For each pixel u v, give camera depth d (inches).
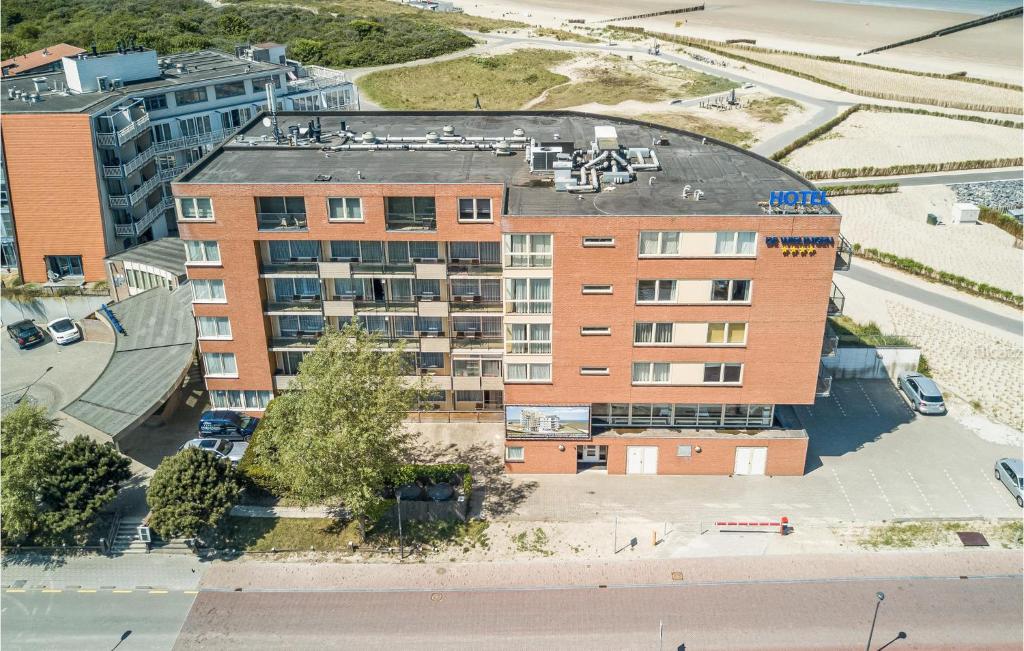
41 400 2591.0
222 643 1729.8
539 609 1797.5
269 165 2292.1
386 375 1932.8
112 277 3058.6
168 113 3550.7
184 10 7391.7
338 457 1827.0
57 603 1840.6
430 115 2805.1
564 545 1968.5
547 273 1966.0
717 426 2190.0
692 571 1887.3
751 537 1982.0
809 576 1870.1
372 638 1732.3
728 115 5506.9
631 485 2166.6
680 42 7480.3
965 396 2556.6
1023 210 3973.9
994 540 1963.6
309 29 7111.2
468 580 1878.7
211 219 2094.0
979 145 4940.9
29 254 3235.7
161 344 2529.5
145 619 1792.6
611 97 5880.9
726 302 1979.6
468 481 2086.6
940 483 2159.2
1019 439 2343.8
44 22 6786.4
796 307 1975.9
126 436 2235.5
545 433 2150.6
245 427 2331.4
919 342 2864.2
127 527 2026.3
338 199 2059.5
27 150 3085.6
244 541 1995.6
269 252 2192.4
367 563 1935.3
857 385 2618.1
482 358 2240.4
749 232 1897.1
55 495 1932.8
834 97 5900.6
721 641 1707.7
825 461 2250.2
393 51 6786.4
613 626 1748.3
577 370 2079.2
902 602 1797.5
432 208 2127.2
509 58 6801.2
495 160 2341.3
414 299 2223.2
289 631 1754.4
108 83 3447.3
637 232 1905.8
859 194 4293.8
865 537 1977.1
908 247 3661.4
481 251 2169.0
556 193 2091.5
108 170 3164.4
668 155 2402.8
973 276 3373.5
